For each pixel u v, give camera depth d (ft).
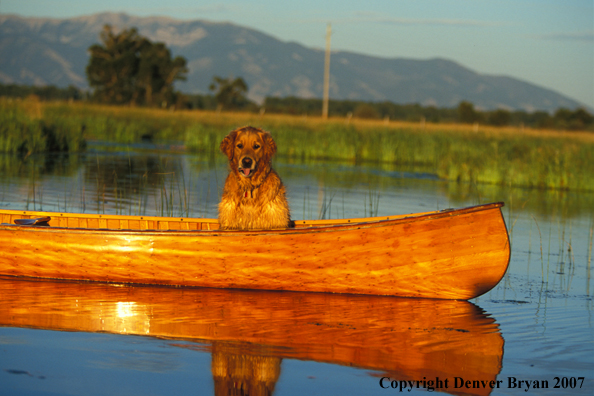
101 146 159.74
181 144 185.98
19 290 41.32
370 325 36.24
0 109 161.79
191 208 70.85
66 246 43.60
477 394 27.61
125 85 449.48
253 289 43.65
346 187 98.68
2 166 103.04
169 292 42.32
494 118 437.58
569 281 48.42
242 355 30.94
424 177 125.70
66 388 26.84
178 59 469.98
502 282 47.96
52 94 512.22
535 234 67.31
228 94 533.55
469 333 35.35
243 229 44.42
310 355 31.27
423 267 41.81
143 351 31.01
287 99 592.19
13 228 43.83
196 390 27.04
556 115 475.31
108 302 39.06
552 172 119.65
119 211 67.10
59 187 83.66
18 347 30.89
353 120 289.33
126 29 479.00
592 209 88.84
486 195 99.35
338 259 42.32
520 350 32.94
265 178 44.01
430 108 590.55
